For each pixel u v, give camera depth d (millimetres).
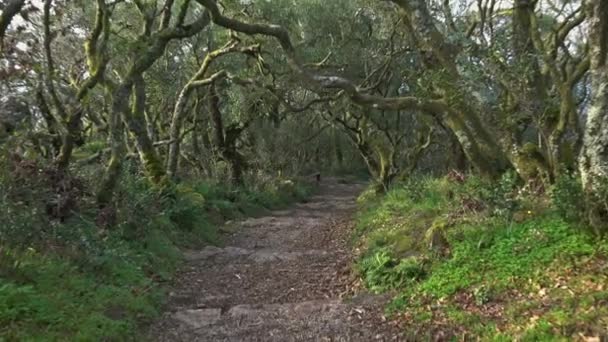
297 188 28141
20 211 7703
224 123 26734
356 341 6488
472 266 7574
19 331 5371
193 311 7875
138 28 19094
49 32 10734
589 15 6785
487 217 8883
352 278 9234
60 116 10633
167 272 9906
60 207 9055
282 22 22438
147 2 15523
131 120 13867
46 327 5680
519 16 10305
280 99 21391
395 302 7371
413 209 12836
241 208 20312
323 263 11148
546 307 5887
